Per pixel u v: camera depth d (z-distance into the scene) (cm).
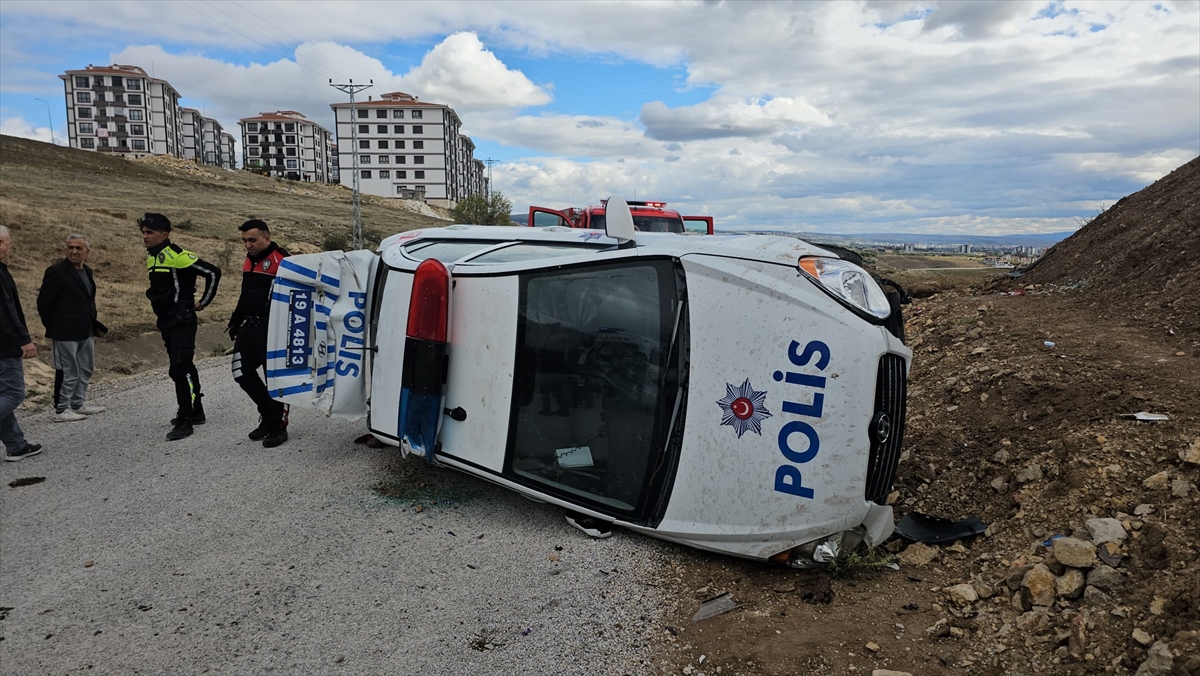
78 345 628
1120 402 373
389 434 438
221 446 530
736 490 319
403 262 442
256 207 6112
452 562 337
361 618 291
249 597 310
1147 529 260
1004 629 249
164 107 11912
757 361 317
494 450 384
